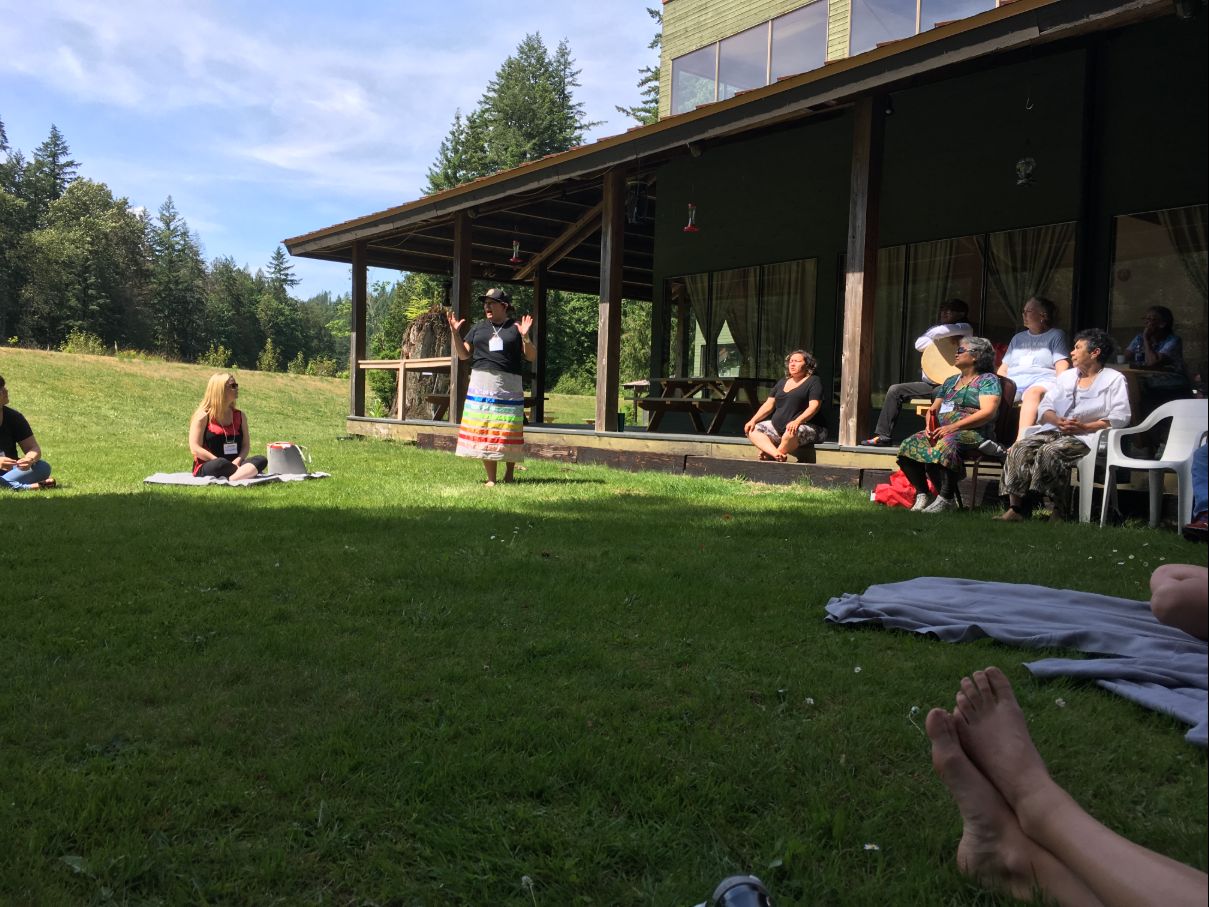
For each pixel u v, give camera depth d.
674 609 3.47
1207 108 7.88
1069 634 2.89
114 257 86.56
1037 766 1.52
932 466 6.56
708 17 14.89
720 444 9.10
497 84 54.19
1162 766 1.99
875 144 7.83
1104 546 4.92
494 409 7.82
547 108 52.84
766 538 5.14
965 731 1.58
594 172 10.25
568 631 3.18
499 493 7.30
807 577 4.07
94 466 9.49
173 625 3.23
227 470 8.27
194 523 5.56
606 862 1.67
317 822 1.80
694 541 5.02
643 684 2.63
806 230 11.24
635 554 4.59
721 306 12.49
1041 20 6.29
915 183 10.15
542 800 1.92
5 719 2.34
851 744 2.17
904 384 8.21
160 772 2.03
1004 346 8.77
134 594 3.70
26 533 5.12
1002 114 9.31
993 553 4.68
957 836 1.72
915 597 3.50
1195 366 8.06
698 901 1.52
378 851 1.70
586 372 42.44
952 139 9.77
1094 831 1.39
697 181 12.66
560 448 11.02
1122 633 2.86
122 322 85.94
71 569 4.18
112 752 2.13
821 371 11.11
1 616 3.35
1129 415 6.08
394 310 40.94
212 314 107.69
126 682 2.60
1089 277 8.73
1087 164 8.62
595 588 3.82
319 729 2.26
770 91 8.04
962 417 6.57
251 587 3.84
